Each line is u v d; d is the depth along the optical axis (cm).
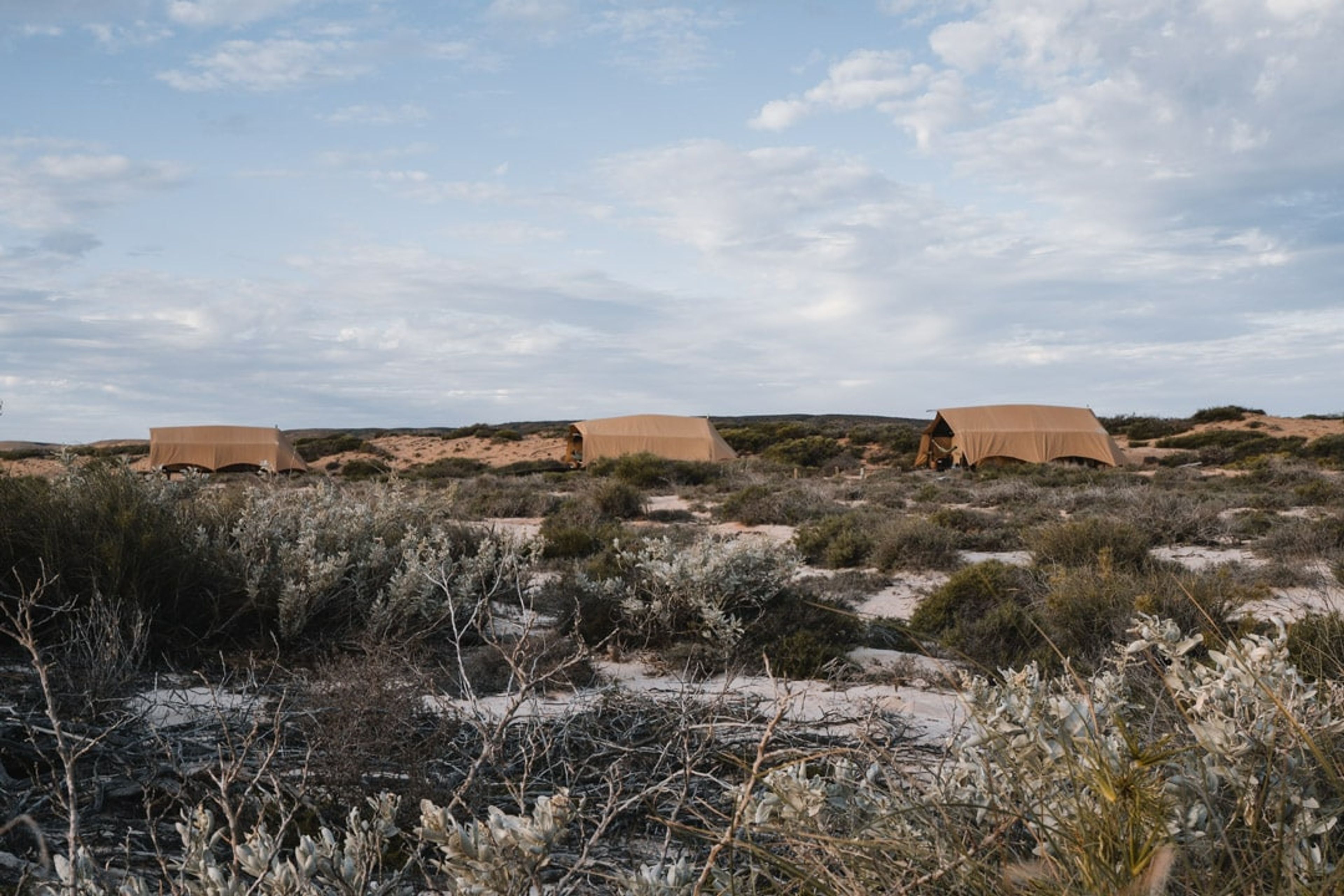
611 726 437
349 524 877
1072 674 236
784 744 425
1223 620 751
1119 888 172
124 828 341
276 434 4403
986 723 232
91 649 527
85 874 226
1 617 595
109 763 402
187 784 359
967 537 1523
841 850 211
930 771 283
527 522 2070
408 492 1142
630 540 1272
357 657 605
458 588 771
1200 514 1691
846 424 9950
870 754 274
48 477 880
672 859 311
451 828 191
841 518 1761
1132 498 2092
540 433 7075
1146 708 293
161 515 762
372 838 240
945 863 200
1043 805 206
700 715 452
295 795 323
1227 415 5781
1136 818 186
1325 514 1864
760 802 241
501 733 338
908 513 2002
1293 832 197
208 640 673
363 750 379
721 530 1970
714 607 756
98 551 648
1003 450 4125
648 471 3331
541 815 191
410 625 731
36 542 646
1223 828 188
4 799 353
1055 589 914
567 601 820
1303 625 578
